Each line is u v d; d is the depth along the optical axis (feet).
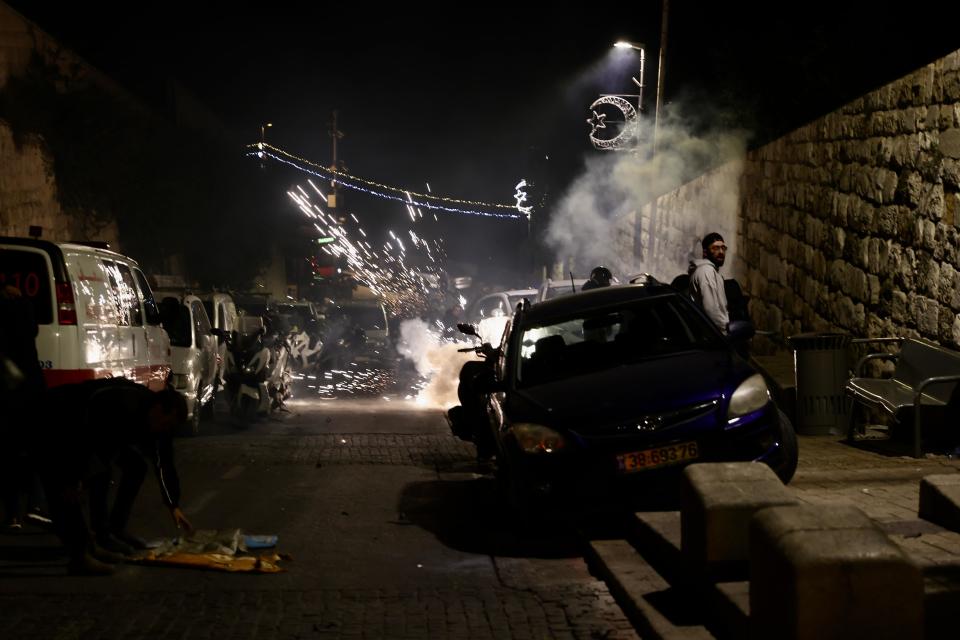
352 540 25.64
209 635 18.07
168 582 21.61
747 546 17.03
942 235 34.73
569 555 23.94
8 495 26.23
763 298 57.72
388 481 34.22
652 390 25.16
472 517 28.30
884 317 39.42
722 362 26.58
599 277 45.50
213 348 54.70
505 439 25.73
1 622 18.83
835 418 39.17
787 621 12.84
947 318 34.35
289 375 59.00
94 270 35.73
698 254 74.28
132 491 24.04
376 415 58.18
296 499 31.09
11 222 76.74
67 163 89.35
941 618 14.53
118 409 22.40
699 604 17.51
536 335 31.01
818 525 13.44
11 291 26.81
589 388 25.95
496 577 22.00
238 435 48.29
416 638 17.85
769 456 24.48
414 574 22.29
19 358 26.66
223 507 29.91
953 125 33.96
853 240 42.91
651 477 23.98
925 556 17.49
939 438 33.53
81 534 22.17
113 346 35.99
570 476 24.20
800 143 50.70
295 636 18.01
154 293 55.62
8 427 25.32
